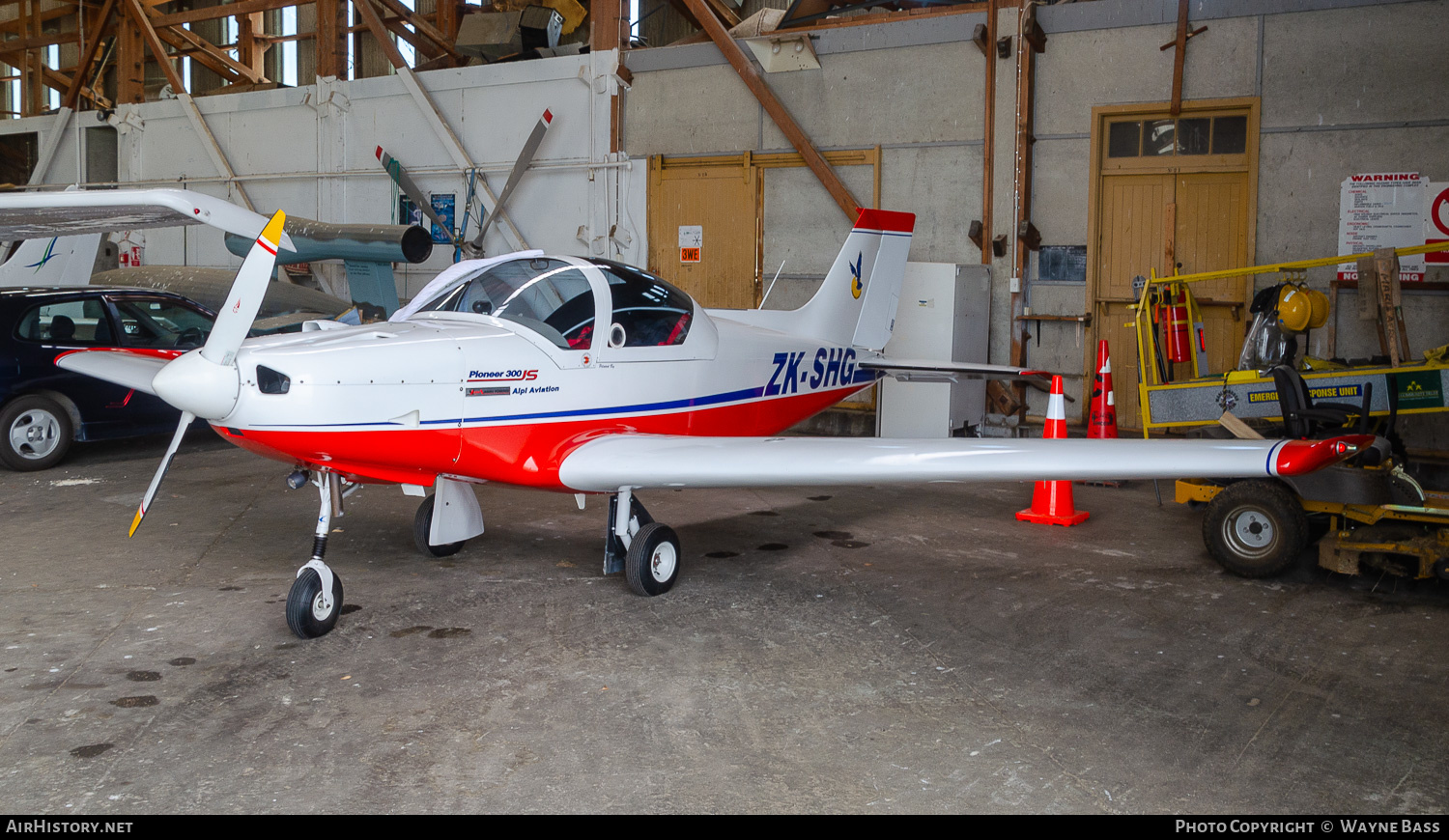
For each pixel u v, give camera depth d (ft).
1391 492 13.88
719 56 29.01
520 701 10.02
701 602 13.48
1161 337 18.54
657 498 20.62
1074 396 25.34
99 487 20.79
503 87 32.78
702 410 16.24
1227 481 16.31
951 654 11.54
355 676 10.66
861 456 12.05
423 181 34.68
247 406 11.19
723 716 9.68
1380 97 21.44
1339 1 21.61
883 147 27.09
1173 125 23.81
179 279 32.76
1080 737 9.27
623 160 30.86
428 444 12.50
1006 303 25.72
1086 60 24.44
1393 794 8.16
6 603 13.07
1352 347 22.13
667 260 30.60
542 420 13.56
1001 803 7.97
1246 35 22.62
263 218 14.90
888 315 21.45
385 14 38.58
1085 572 15.20
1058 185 25.09
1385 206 21.54
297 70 47.67
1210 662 11.27
